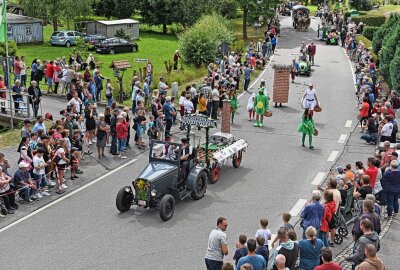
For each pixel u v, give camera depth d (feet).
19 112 92.89
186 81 127.13
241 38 203.00
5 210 56.54
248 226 54.54
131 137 84.02
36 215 56.75
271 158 76.02
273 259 39.04
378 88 106.73
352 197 54.34
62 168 62.39
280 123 94.48
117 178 67.31
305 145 81.97
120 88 104.68
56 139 65.21
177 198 58.13
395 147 63.05
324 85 126.11
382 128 75.92
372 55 149.69
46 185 62.49
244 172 70.44
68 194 62.34
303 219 46.91
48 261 47.29
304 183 66.59
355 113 101.60
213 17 168.55
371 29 188.34
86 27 205.26
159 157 59.06
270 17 215.92
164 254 48.73
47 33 217.36
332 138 86.02
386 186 56.29
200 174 60.29
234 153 69.82
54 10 206.18
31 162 61.21
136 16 260.01
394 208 57.36
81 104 85.40
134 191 61.98
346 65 152.15
